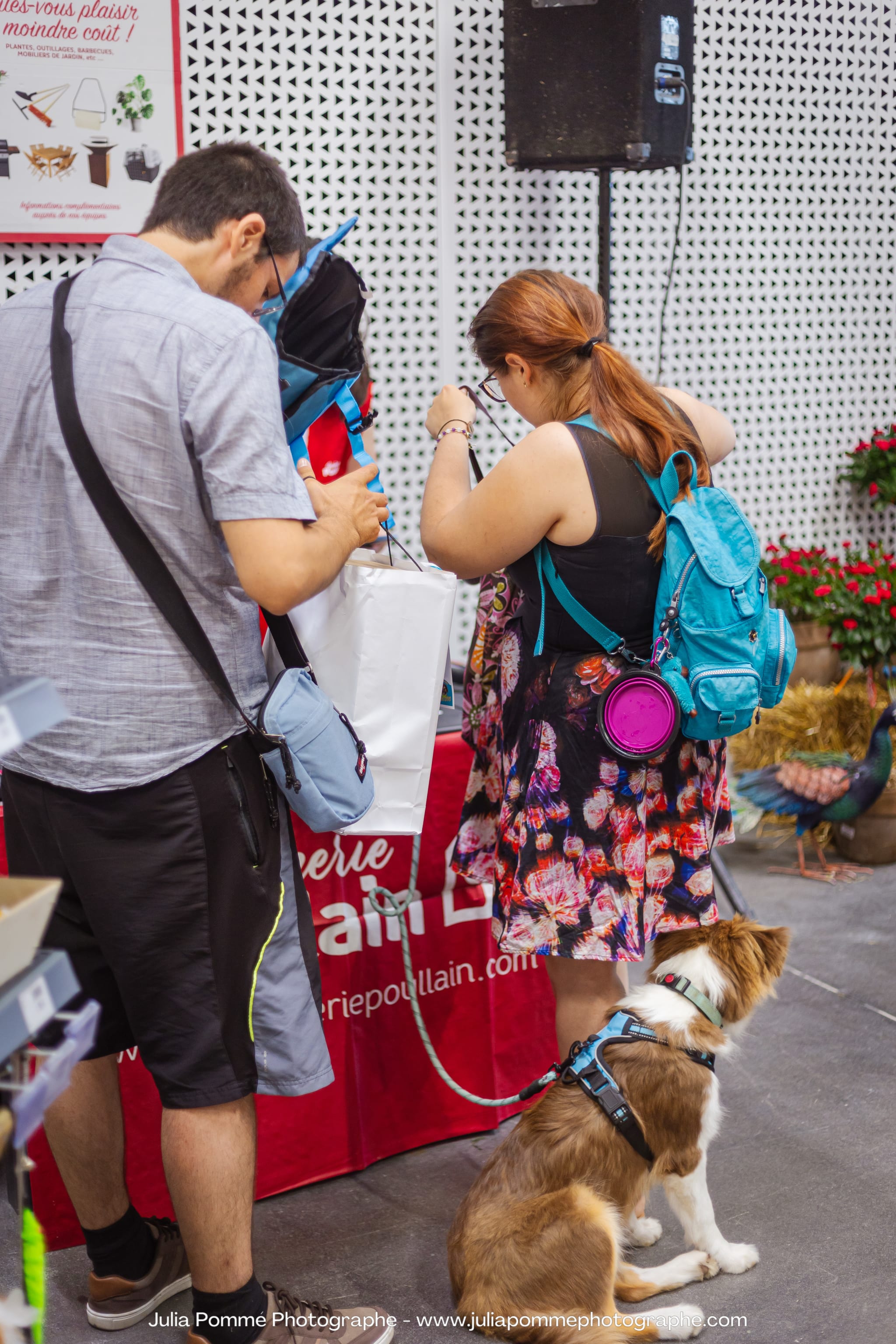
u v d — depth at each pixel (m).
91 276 1.54
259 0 3.43
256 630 1.65
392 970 2.39
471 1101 2.31
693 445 1.96
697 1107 1.93
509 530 1.88
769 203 4.44
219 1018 1.63
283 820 1.72
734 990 1.99
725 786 2.15
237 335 1.48
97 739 1.53
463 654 4.10
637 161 3.44
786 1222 2.21
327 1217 2.27
